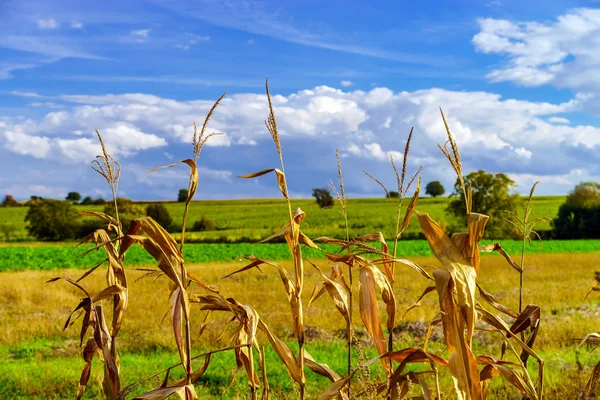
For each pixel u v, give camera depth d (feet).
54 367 29.45
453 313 9.38
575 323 38.58
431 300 56.18
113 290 10.94
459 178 10.15
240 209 323.16
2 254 126.00
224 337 36.63
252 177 10.84
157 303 55.36
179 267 9.86
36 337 41.91
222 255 136.05
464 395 9.06
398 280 77.20
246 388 23.84
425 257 127.34
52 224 245.24
